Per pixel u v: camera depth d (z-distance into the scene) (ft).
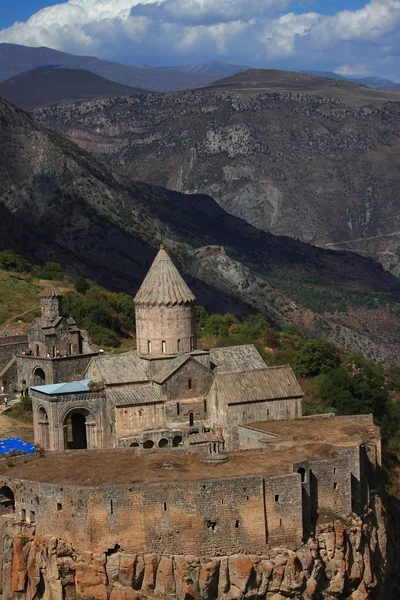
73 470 321.32
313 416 402.72
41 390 379.96
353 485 335.26
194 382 391.24
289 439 361.10
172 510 293.23
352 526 319.88
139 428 381.19
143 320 398.83
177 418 388.16
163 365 394.11
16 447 370.53
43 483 302.66
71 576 293.84
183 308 398.42
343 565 312.50
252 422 389.80
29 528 305.94
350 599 318.04
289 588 297.94
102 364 392.06
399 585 368.68
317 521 315.37
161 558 292.81
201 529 293.84
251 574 294.46
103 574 290.35
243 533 297.74
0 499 319.06
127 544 293.23
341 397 504.43
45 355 451.53
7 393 476.95
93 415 380.78
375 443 367.25
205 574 290.35
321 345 555.69
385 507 369.09
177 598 289.53
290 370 404.98
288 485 302.86
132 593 287.89
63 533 297.94
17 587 301.63
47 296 460.55
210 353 414.21
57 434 375.25
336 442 354.95
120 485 293.64
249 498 297.94
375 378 584.40
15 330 576.61
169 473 309.63
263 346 634.43
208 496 294.46
